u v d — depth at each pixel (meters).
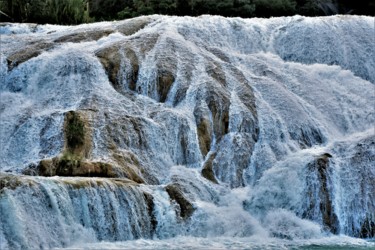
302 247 20.98
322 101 31.50
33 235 19.34
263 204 24.61
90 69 29.97
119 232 21.27
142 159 25.66
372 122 31.17
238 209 24.14
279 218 23.86
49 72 30.22
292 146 28.08
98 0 48.78
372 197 24.59
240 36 36.09
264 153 27.28
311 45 36.31
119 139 25.89
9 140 26.59
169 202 22.98
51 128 26.23
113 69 30.16
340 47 36.25
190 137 27.28
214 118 28.38
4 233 19.02
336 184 24.75
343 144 26.95
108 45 31.77
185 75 30.31
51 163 23.64
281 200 24.52
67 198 20.41
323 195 24.28
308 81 32.44
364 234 24.05
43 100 28.98
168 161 26.30
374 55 36.34
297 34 36.69
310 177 24.58
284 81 32.12
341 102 31.83
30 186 19.77
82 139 25.41
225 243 21.44
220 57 32.91
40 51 31.77
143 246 20.30
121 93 29.34
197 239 22.11
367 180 24.98
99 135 25.80
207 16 36.62
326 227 23.80
